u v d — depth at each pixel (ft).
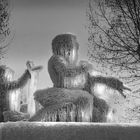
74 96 38.78
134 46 37.19
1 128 31.68
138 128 32.65
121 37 37.91
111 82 41.63
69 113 38.22
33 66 44.34
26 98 47.67
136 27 36.55
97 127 32.30
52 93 39.34
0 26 43.50
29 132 31.76
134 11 36.81
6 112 43.16
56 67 40.68
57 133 31.94
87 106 38.68
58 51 42.50
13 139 31.53
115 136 32.19
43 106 39.75
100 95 41.70
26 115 43.01
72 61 42.34
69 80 40.55
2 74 45.03
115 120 41.06
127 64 38.14
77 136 31.99
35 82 43.91
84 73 41.34
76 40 43.39
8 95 44.57
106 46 39.22
